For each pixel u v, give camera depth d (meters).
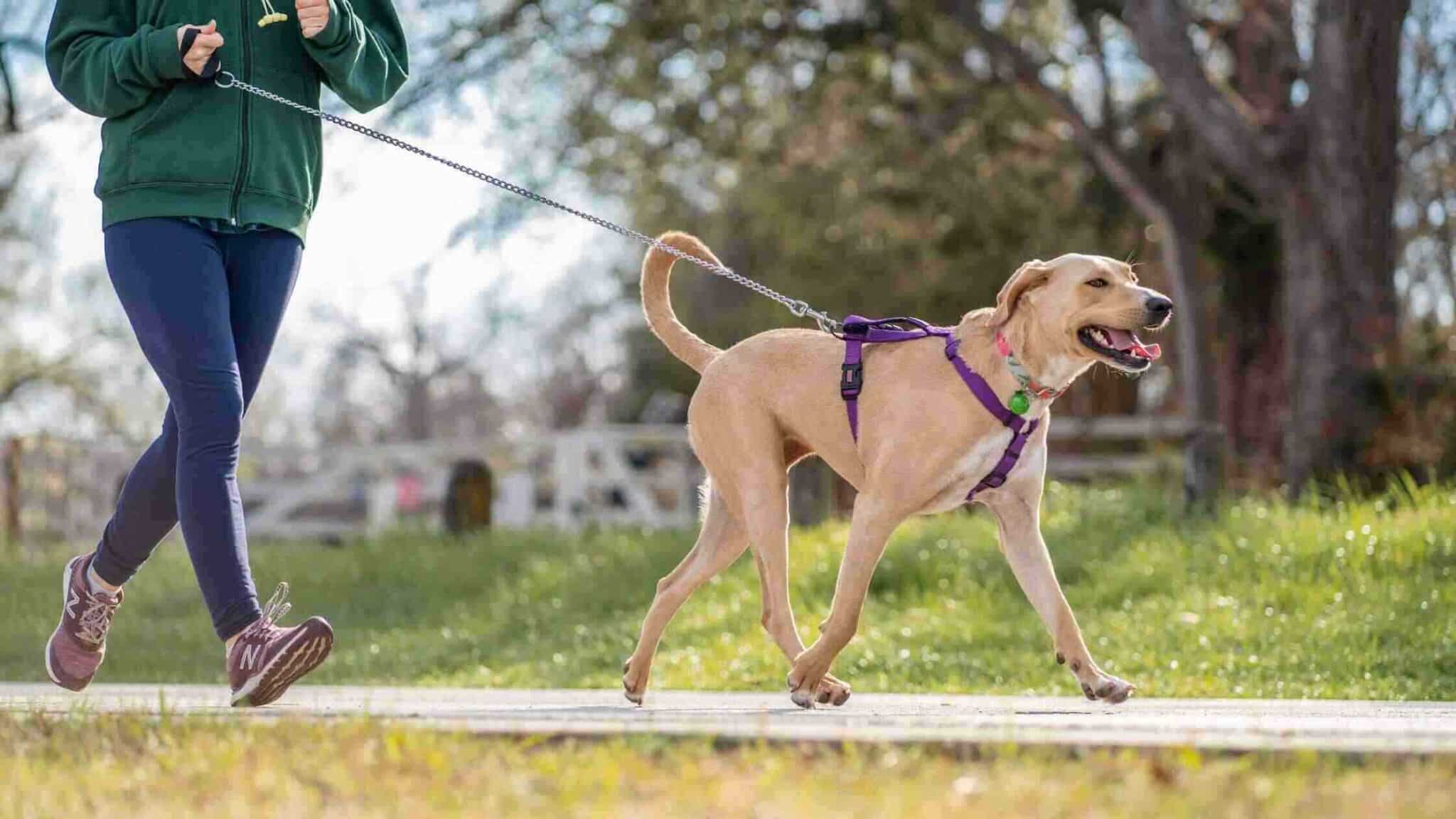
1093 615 8.74
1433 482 10.30
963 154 19.33
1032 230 21.11
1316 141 13.31
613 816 2.86
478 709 4.46
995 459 4.48
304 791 3.13
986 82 17.83
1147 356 4.41
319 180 4.52
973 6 16.34
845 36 17.20
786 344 4.83
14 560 13.43
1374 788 3.02
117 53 4.11
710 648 8.59
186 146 4.16
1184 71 13.85
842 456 4.68
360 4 4.71
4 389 26.94
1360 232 13.17
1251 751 3.31
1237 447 20.55
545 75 16.77
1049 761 3.32
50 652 4.55
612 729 3.61
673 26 16.55
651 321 5.16
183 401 4.12
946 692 7.07
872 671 7.84
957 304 24.30
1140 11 14.01
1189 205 17.66
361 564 12.35
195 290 4.14
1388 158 13.24
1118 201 20.16
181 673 8.71
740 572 10.34
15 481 15.49
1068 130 19.27
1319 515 9.77
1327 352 13.14
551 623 10.18
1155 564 9.45
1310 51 13.72
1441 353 14.95
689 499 17.95
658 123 17.39
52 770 3.41
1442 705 5.40
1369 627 7.71
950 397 4.46
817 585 9.77
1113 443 21.89
